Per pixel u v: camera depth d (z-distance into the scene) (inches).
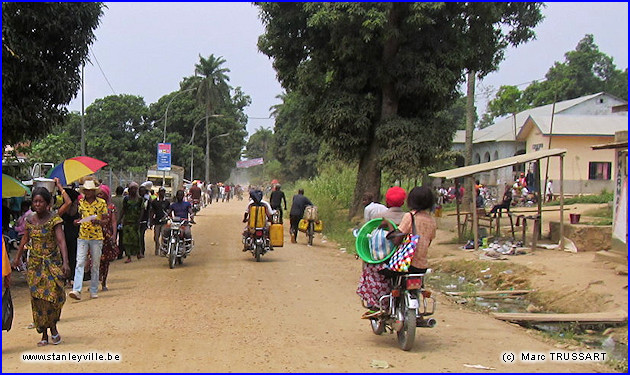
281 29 831.7
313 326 277.9
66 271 241.0
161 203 543.5
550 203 1028.5
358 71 813.2
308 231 669.9
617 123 1302.9
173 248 465.4
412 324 227.8
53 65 436.1
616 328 295.0
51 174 406.9
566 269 418.0
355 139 830.5
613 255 427.2
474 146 1651.1
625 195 419.5
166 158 1460.4
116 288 377.1
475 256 517.7
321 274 451.2
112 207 373.4
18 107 408.2
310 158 2422.5
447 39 781.9
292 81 865.5
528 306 353.7
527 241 579.5
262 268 473.4
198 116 2493.8
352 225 820.6
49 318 235.6
